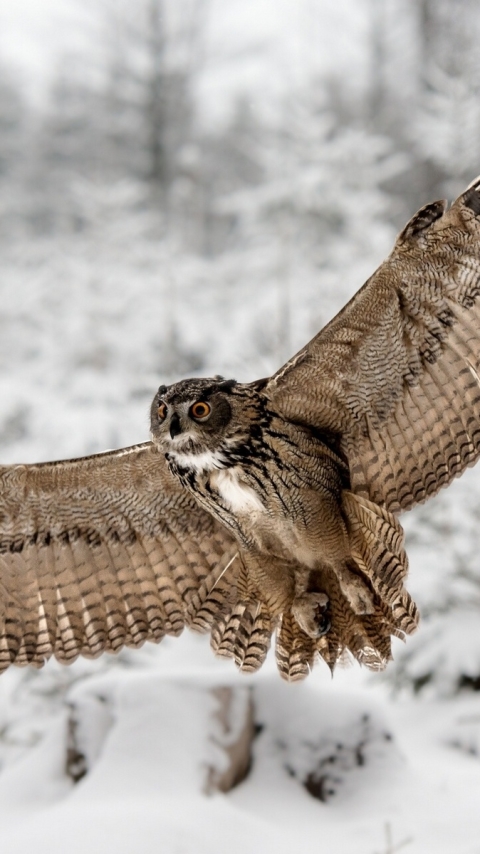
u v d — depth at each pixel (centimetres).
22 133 5556
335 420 902
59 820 1021
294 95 3538
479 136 2981
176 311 2798
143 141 5191
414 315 855
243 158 4959
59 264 2978
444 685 1440
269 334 2255
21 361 2731
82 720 1160
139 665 1573
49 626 970
